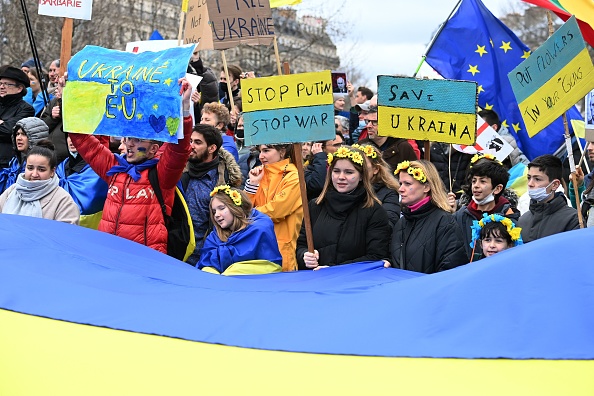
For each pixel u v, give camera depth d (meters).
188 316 4.58
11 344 4.25
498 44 10.65
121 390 3.83
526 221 7.50
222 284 5.59
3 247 5.51
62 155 9.23
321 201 7.00
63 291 4.93
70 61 7.21
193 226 7.82
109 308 4.70
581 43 7.10
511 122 10.58
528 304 4.25
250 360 4.04
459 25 10.70
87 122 7.09
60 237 5.95
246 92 6.86
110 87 7.01
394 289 4.71
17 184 7.27
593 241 4.50
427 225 6.63
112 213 7.06
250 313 4.60
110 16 21.28
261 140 6.88
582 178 7.65
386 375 3.84
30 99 11.97
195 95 7.80
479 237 6.38
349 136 12.23
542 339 4.04
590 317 4.11
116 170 7.09
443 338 4.15
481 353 3.98
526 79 7.38
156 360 4.07
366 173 6.88
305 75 6.83
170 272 5.75
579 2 9.18
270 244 6.98
